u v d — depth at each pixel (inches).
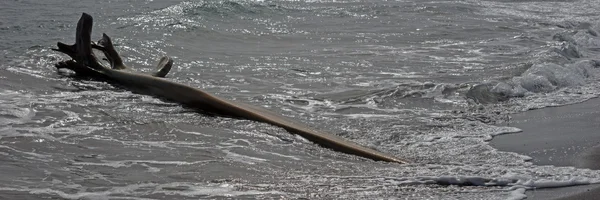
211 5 919.7
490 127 449.1
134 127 406.3
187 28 766.5
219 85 537.0
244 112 442.6
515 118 478.0
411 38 810.2
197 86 528.4
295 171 341.4
